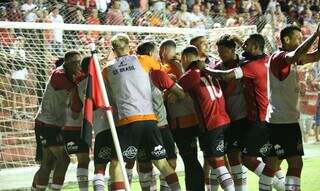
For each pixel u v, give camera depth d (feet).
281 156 24.84
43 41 45.70
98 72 24.31
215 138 26.71
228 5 73.56
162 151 25.57
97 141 25.80
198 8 67.87
